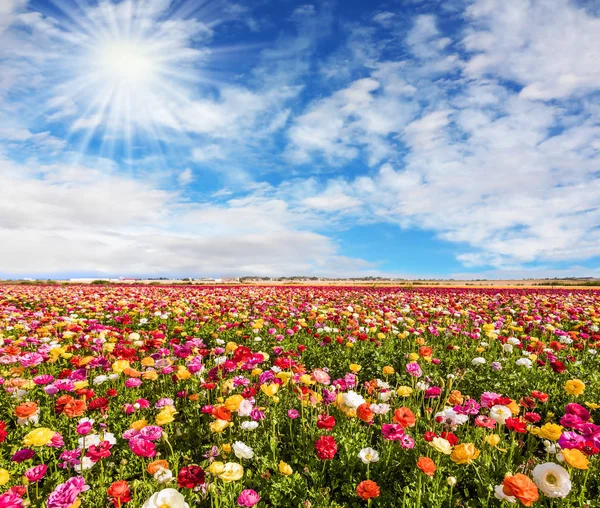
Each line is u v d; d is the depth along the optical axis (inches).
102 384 255.6
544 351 309.1
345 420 196.4
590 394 245.6
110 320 516.4
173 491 99.5
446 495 142.9
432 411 202.7
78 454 150.6
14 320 420.8
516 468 154.0
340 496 151.8
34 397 227.9
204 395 230.4
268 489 150.3
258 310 559.2
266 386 182.1
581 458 111.0
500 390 262.2
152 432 138.8
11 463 157.8
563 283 2485.2
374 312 548.1
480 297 821.9
